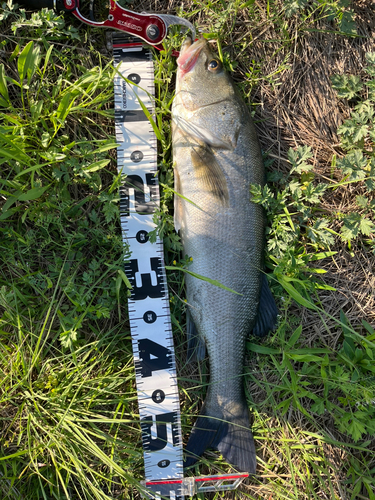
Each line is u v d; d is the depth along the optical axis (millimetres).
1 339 499
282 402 518
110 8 493
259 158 516
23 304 514
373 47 577
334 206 573
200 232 498
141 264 522
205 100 492
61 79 503
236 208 498
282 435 542
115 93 521
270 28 559
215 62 493
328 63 574
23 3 504
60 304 516
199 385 527
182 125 497
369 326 551
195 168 494
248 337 531
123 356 534
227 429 512
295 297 505
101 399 504
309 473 521
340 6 545
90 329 531
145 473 501
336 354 558
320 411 518
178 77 498
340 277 570
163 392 513
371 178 545
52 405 489
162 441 508
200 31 546
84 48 527
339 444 527
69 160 491
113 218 527
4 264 516
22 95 486
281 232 529
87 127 529
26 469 491
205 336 511
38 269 524
